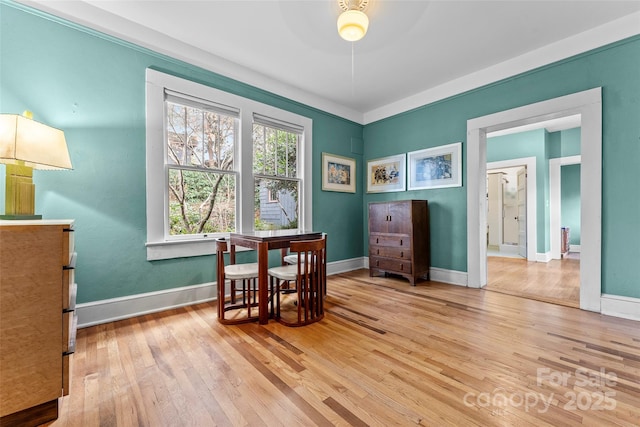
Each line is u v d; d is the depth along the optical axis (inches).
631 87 91.2
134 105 97.1
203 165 116.2
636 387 55.2
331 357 68.3
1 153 55.4
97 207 90.4
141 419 47.6
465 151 135.6
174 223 109.7
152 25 95.8
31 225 46.5
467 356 68.3
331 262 166.2
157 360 67.1
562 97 104.4
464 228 136.6
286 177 145.2
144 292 99.6
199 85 111.5
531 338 78.0
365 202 185.2
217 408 50.3
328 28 96.8
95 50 89.9
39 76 81.1
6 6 76.9
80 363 65.6
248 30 98.2
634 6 86.0
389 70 127.2
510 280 147.4
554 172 214.7
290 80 137.0
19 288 45.4
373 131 179.2
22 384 45.3
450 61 119.0
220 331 84.4
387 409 49.7
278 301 94.5
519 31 98.3
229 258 121.7
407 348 72.8
